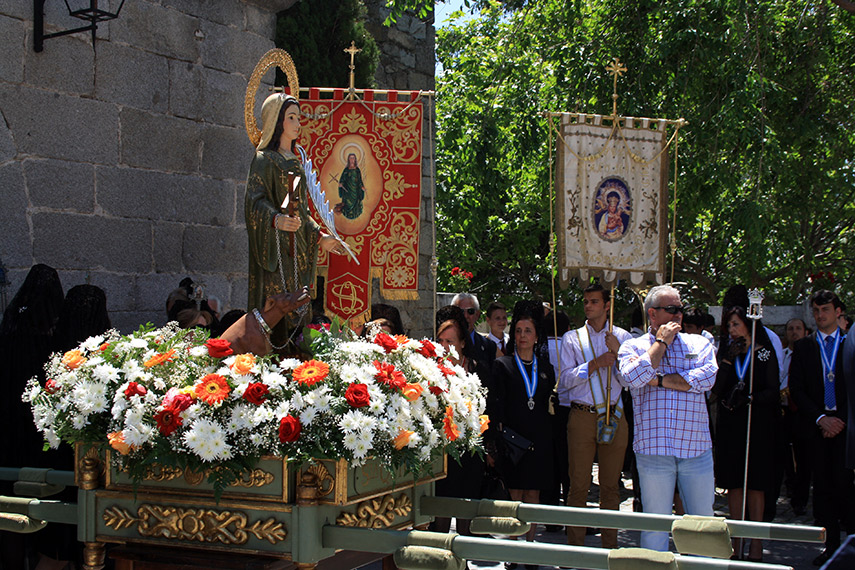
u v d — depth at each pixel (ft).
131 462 10.43
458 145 39.58
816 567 21.53
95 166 19.01
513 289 68.95
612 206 22.09
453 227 44.88
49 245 18.11
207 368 10.78
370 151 21.16
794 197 45.27
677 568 9.27
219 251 21.95
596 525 11.88
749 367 21.21
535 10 39.78
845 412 21.65
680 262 55.31
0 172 17.28
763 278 52.85
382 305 20.26
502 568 21.02
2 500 11.75
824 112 42.32
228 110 22.03
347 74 34.17
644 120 22.20
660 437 17.79
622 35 36.24
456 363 17.33
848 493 21.65
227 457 9.78
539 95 38.88
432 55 40.19
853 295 58.80
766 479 20.93
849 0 29.73
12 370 15.37
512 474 20.40
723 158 37.65
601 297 21.13
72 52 18.51
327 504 10.02
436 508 12.31
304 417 9.94
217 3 21.67
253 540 10.11
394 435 10.31
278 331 12.56
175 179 20.79
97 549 11.06
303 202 13.70
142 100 19.95
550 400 20.75
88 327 15.88
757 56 34.71
